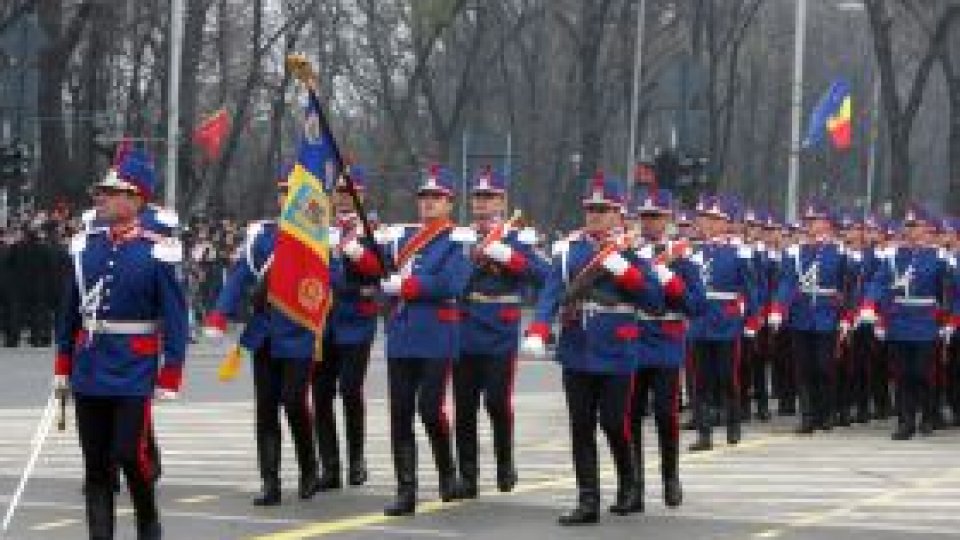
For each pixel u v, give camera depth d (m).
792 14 157.00
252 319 27.19
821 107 83.81
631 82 117.88
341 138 138.75
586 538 24.98
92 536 21.89
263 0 116.75
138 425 21.55
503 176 28.81
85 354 21.53
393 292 26.73
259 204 116.06
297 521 25.95
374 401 47.12
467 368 28.81
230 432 38.50
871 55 161.88
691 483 31.81
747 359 44.19
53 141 89.31
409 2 111.94
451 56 130.25
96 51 96.44
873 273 43.00
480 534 25.14
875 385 46.16
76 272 21.67
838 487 31.66
